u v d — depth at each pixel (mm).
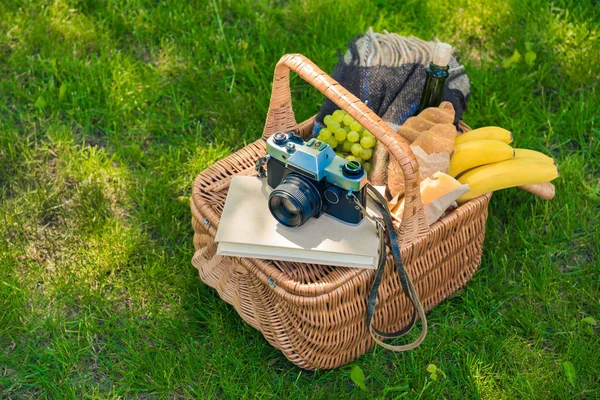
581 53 1610
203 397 1139
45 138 1506
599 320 1241
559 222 1365
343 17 1691
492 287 1284
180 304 1258
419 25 1697
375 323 1135
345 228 1069
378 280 1061
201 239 1185
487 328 1216
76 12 1706
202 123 1538
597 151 1475
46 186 1409
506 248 1326
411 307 1179
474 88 1571
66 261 1317
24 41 1645
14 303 1234
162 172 1434
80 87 1547
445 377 1164
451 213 1135
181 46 1657
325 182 1050
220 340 1211
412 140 1178
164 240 1348
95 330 1220
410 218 1040
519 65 1619
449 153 1146
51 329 1217
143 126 1521
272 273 1053
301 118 1519
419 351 1196
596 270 1294
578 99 1568
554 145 1493
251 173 1183
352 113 1008
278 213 1072
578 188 1414
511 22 1691
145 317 1253
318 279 1057
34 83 1567
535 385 1161
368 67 1247
